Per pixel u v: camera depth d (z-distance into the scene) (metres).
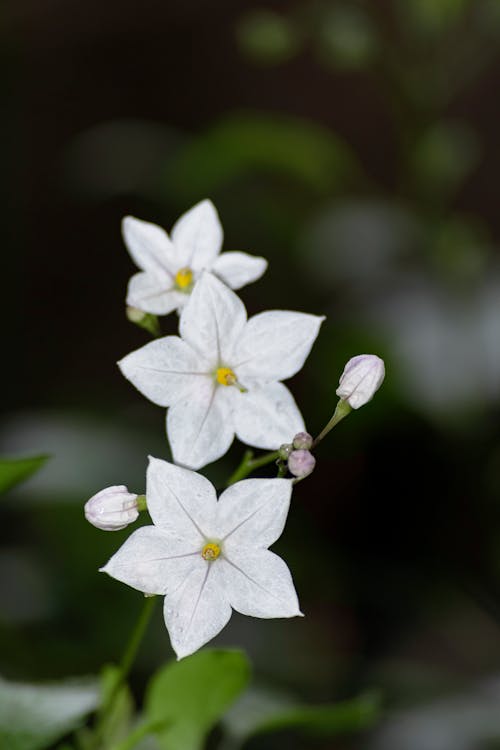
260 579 0.31
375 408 0.54
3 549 0.53
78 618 0.51
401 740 0.45
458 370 0.51
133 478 0.49
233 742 0.38
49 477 0.48
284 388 0.33
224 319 0.33
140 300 0.34
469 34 0.54
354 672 0.48
